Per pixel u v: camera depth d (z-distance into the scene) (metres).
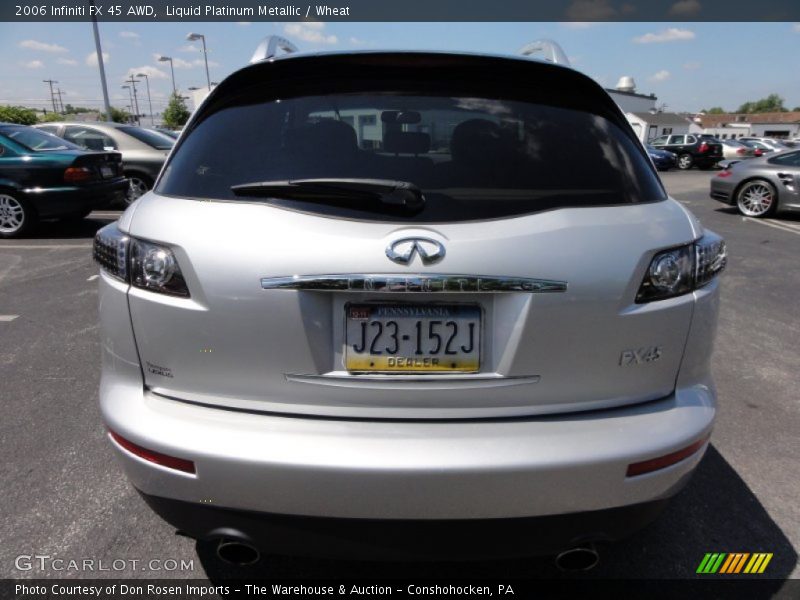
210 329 1.52
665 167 26.45
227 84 1.88
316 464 1.46
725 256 1.78
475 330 1.52
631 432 1.56
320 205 1.52
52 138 8.13
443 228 1.49
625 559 2.11
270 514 1.54
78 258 6.54
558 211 1.56
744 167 10.91
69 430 2.91
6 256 6.62
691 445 1.61
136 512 2.32
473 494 1.49
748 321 4.74
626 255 1.54
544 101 1.85
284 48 2.47
